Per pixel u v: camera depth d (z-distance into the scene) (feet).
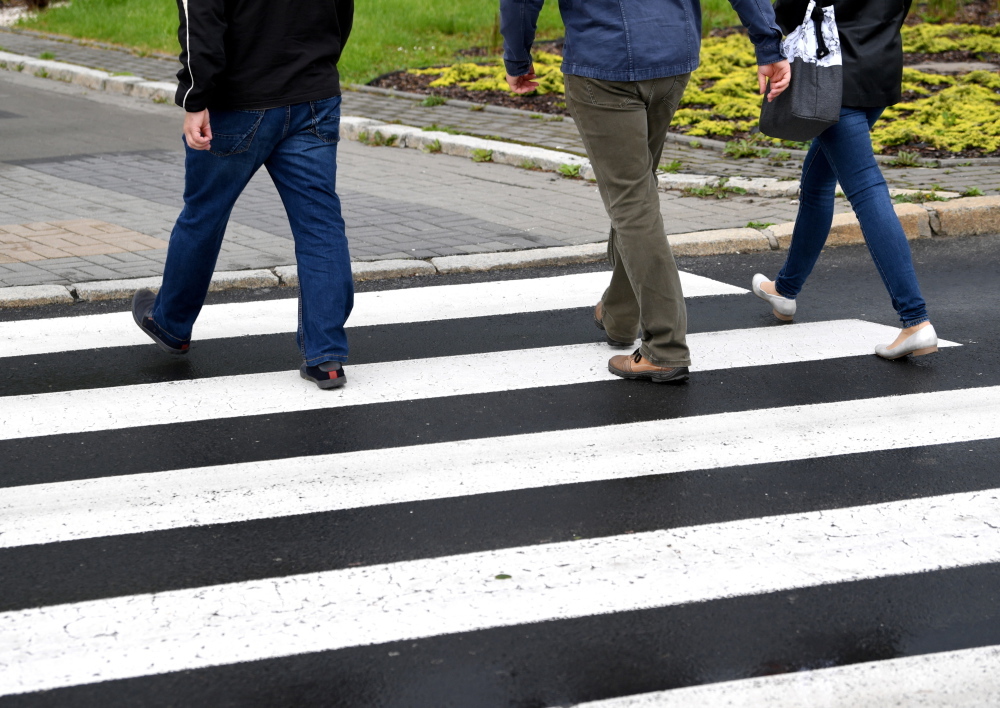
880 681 10.59
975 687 10.50
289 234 27.25
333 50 17.53
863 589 12.15
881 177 18.99
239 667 10.80
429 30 67.82
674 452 15.81
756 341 20.65
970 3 70.69
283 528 13.64
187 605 11.91
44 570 12.65
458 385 18.52
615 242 18.35
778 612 11.72
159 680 10.61
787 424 16.79
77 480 15.03
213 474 15.20
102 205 29.89
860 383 18.47
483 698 10.33
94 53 60.59
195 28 16.17
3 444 16.21
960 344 20.39
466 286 24.13
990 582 12.29
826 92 17.95
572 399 17.87
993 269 25.36
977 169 33.63
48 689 10.47
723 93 45.91
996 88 46.68
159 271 24.07
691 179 32.48
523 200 31.07
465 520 13.82
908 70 48.70
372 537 13.41
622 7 16.83
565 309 22.56
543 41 61.52
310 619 11.62
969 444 16.01
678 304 18.04
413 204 30.50
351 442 16.26
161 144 39.06
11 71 57.26
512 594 12.09
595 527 13.61
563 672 10.72
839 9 18.25
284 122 17.24
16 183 32.53
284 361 19.71
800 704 10.25
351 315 22.25
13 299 22.39
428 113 44.01
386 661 10.90
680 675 10.67
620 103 17.02
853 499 14.32
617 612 11.73
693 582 12.32
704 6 69.82
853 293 23.66
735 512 13.98
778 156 35.65
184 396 18.07
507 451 15.90
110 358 19.80
